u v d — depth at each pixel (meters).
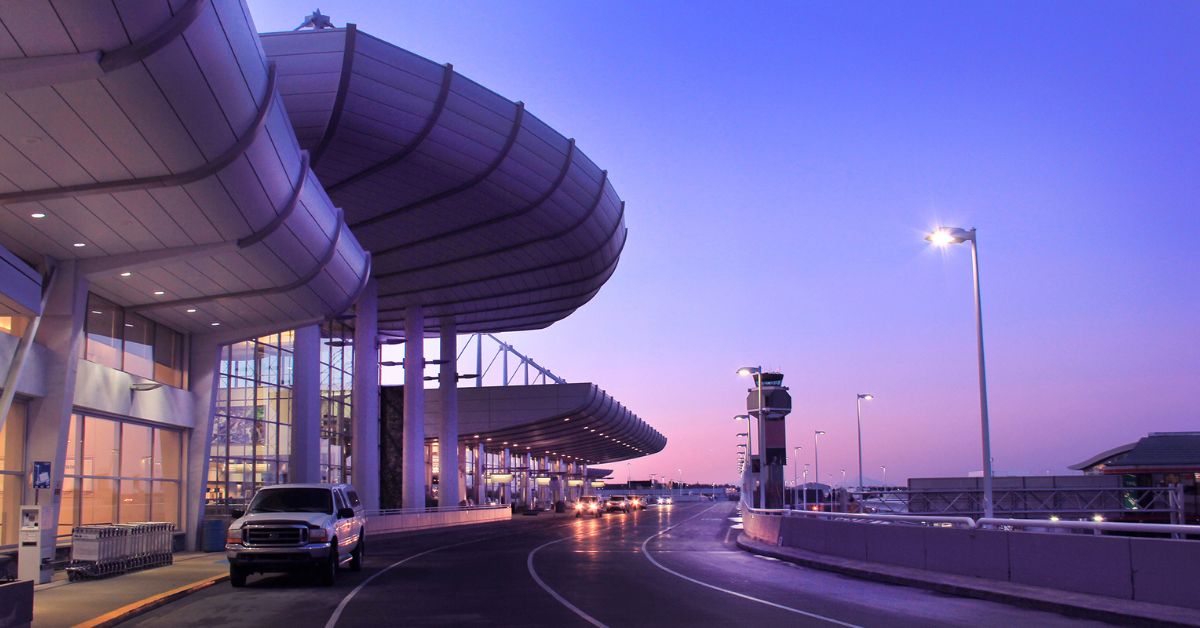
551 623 14.10
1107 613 13.66
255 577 23.30
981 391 22.81
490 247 53.41
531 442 113.56
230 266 25.20
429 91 37.88
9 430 22.42
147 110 15.16
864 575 21.47
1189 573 13.67
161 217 20.81
